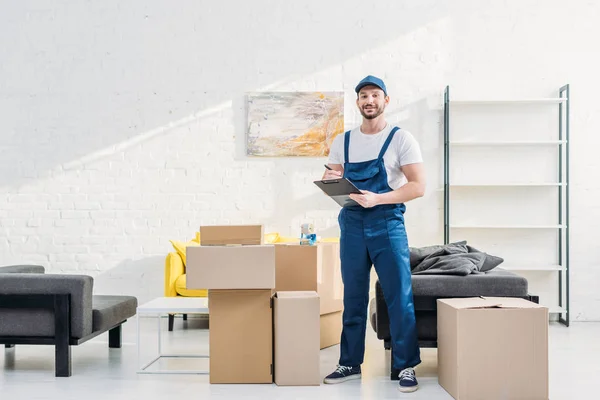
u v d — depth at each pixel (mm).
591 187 5609
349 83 5695
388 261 3342
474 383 3021
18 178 5734
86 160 5730
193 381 3521
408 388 3250
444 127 5641
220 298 3463
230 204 5715
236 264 3400
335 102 5672
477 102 5562
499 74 5656
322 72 5695
